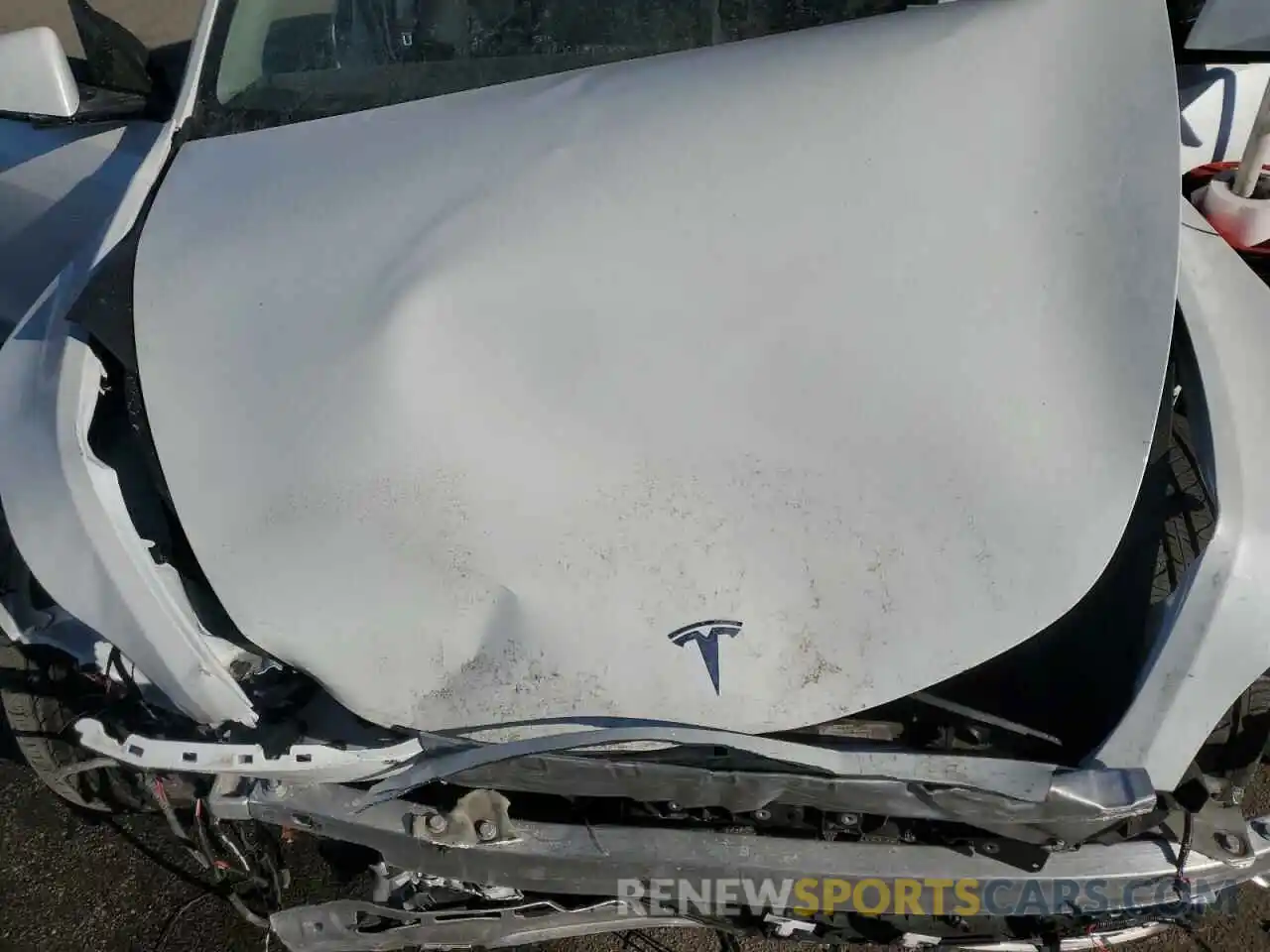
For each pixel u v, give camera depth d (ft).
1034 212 5.26
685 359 5.09
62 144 8.23
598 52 6.96
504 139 6.00
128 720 5.86
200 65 7.39
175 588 5.26
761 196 5.42
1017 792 4.78
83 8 9.20
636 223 5.43
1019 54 5.76
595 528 4.91
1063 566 4.71
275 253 5.73
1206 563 4.89
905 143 5.49
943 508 4.80
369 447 5.09
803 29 6.81
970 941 5.91
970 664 4.68
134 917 7.50
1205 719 4.96
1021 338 5.01
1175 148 5.31
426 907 6.26
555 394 5.10
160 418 5.37
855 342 5.03
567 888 5.63
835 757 4.84
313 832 5.78
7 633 6.23
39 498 5.31
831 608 4.76
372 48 7.18
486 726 4.95
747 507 4.86
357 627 5.04
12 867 7.80
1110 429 4.87
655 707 4.79
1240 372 5.26
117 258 6.00
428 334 5.25
